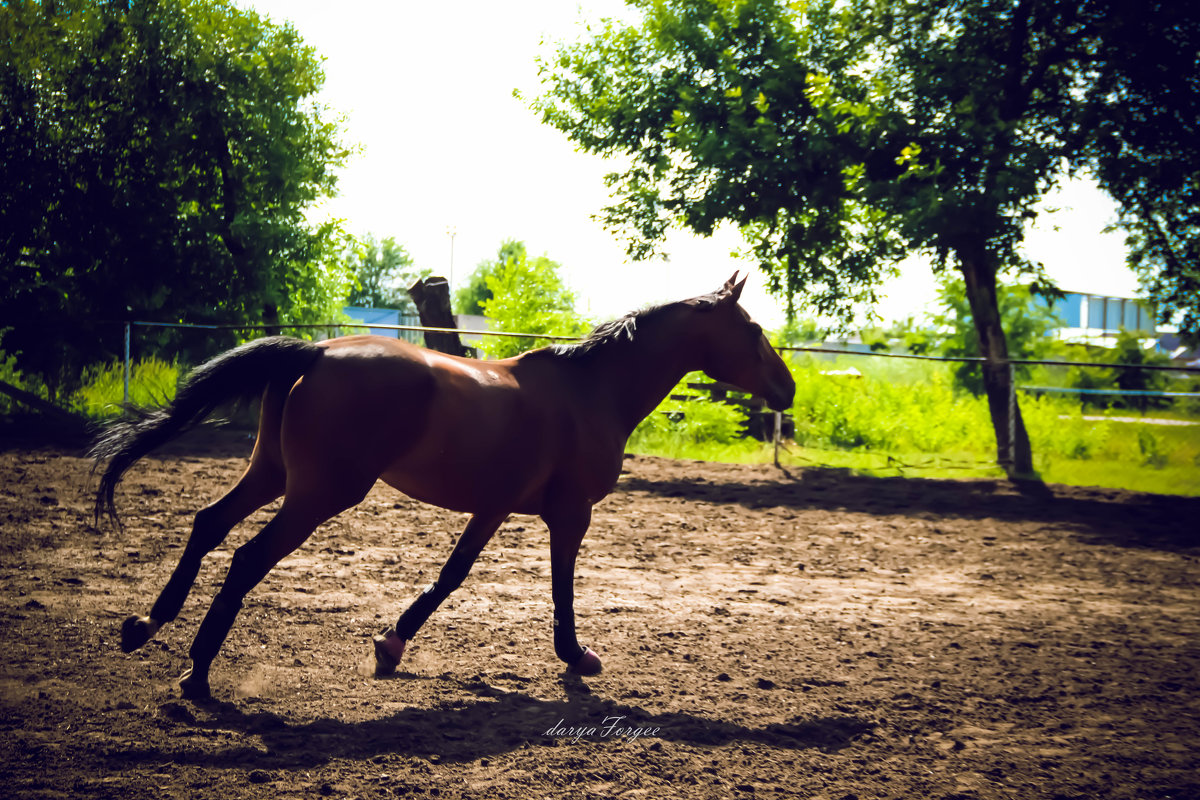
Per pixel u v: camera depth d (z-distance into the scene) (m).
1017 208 13.05
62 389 15.91
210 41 18.78
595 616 5.66
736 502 11.31
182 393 3.71
